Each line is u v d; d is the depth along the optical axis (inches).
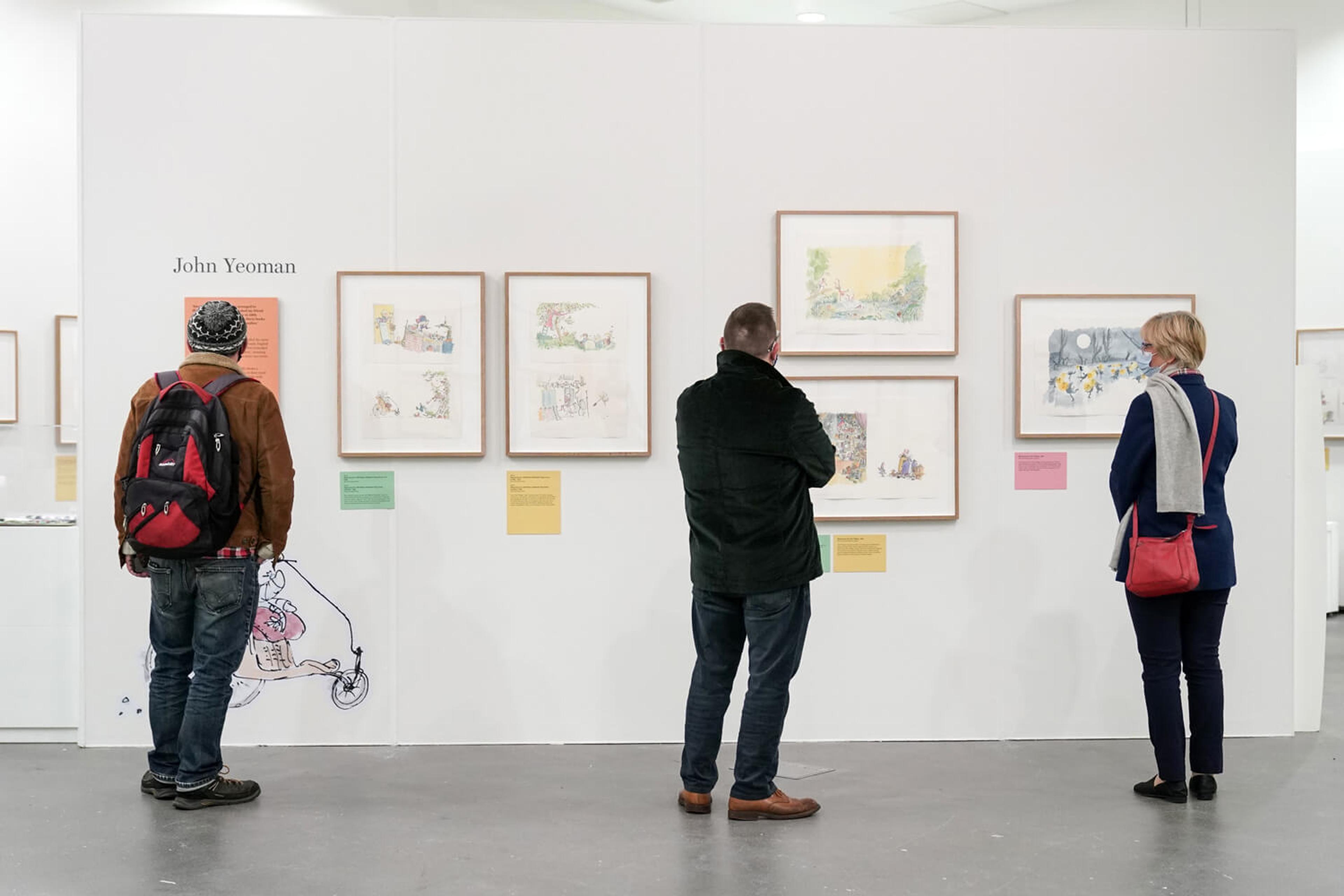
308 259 194.7
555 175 196.7
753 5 406.9
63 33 303.1
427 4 361.7
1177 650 164.2
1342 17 361.7
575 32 196.2
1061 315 199.0
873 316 198.1
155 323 193.9
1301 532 205.9
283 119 194.4
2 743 195.9
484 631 196.7
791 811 155.4
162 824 152.8
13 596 194.9
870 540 198.7
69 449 198.5
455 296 195.3
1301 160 367.9
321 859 139.4
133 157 193.3
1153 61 199.6
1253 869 136.6
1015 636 199.8
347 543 195.5
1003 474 199.6
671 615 197.9
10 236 295.4
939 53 198.5
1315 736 201.9
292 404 195.2
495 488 196.7
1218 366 200.7
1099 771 179.6
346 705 195.8
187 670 163.8
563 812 158.4
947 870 135.8
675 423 196.7
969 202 199.0
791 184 197.9
